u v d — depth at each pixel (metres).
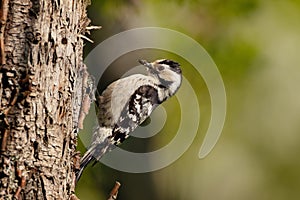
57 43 8.67
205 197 21.89
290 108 21.08
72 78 8.91
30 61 8.42
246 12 15.48
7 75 8.34
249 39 15.62
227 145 21.55
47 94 8.55
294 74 20.12
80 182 14.66
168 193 15.31
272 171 22.58
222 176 21.98
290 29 16.42
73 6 8.97
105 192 14.69
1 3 8.36
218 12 15.41
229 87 15.95
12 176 8.30
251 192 22.62
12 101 8.34
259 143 21.55
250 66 15.67
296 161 22.45
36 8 8.49
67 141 8.73
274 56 17.20
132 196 14.67
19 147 8.34
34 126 8.42
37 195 8.39
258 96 19.72
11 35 8.39
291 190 22.64
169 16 15.12
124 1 14.24
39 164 8.42
